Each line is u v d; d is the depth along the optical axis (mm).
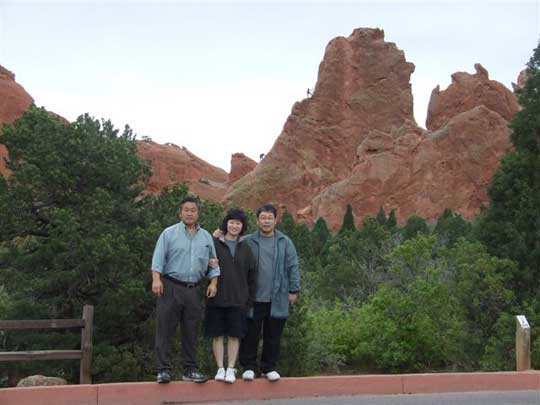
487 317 15195
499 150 104688
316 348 16062
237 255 8680
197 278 8508
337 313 19219
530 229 15227
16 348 14555
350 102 129000
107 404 8125
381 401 8539
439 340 16312
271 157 126125
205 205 16516
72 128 15930
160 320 8414
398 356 16312
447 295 16547
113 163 15938
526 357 10211
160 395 8312
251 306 8828
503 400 8648
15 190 15023
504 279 14883
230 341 8656
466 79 125375
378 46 132750
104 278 14375
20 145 15906
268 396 8672
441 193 103250
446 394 9023
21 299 15039
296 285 8938
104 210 14836
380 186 105250
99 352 13711
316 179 121812
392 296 17109
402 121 128125
